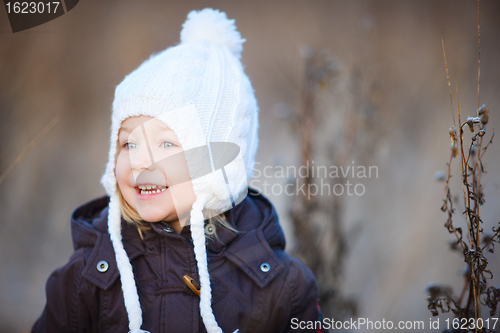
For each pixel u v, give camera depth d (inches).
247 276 58.6
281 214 122.1
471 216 51.2
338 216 99.2
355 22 229.8
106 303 55.6
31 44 127.6
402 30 225.1
